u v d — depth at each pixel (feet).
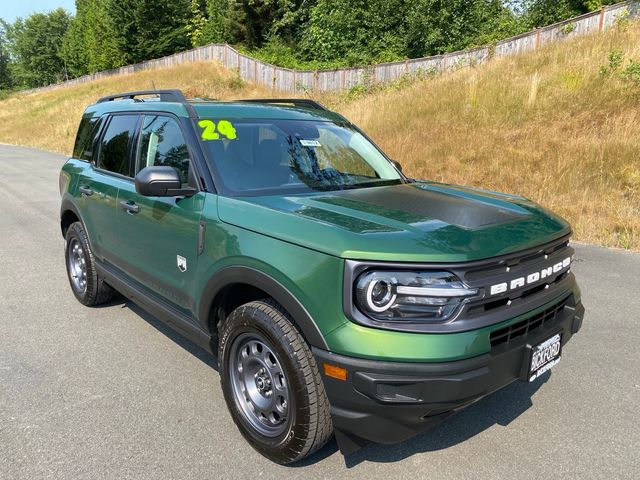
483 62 54.95
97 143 15.43
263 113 12.24
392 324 7.16
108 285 15.76
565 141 33.94
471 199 10.44
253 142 11.23
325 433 8.07
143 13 158.81
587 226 24.29
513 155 34.24
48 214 30.68
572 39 51.60
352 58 90.33
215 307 10.00
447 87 48.78
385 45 91.25
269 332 8.18
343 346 7.25
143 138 12.69
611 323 14.66
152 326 14.84
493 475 8.53
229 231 9.09
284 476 8.52
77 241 16.20
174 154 11.21
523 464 8.81
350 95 65.46
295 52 117.08
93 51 190.19
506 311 7.80
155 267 11.58
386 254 7.17
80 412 10.41
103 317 15.47
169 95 12.39
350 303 7.23
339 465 8.80
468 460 8.93
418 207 9.37
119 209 12.82
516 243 8.06
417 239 7.54
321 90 81.97
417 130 42.37
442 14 87.92
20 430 9.77
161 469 8.70
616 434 9.67
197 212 9.95
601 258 20.68
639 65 37.76
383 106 49.57
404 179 12.81
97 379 11.76
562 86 40.60
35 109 133.08
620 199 26.71
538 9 86.17
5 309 16.01
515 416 10.30
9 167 56.39
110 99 16.33
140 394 11.14
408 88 53.98
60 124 100.83
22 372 12.05
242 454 9.12
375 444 9.40
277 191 10.28
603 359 12.63
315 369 7.86
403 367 7.02
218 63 116.06
